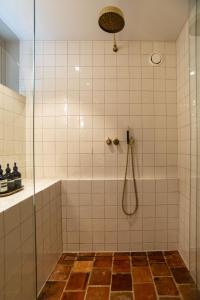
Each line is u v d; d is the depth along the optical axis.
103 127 2.16
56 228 1.94
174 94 2.16
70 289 1.56
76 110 2.17
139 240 2.11
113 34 2.05
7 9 1.68
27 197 1.33
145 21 1.84
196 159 1.60
